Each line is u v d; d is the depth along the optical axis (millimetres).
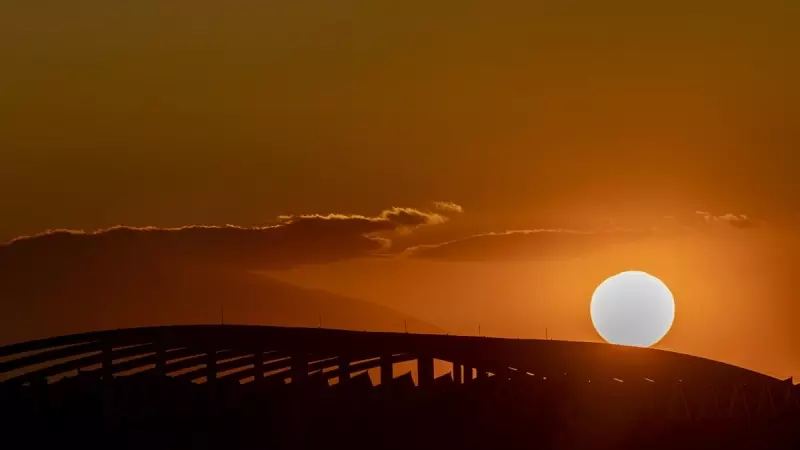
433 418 177000
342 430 172000
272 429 170375
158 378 182125
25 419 167750
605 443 183125
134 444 165625
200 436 167875
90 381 178750
